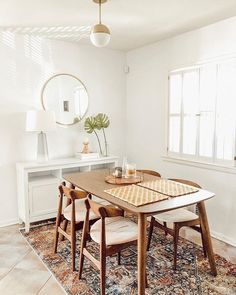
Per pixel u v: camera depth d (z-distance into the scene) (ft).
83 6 8.04
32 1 7.64
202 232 7.61
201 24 9.71
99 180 8.55
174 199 6.66
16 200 11.18
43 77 11.46
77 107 12.54
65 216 8.14
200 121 10.49
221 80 9.57
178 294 6.64
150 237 8.94
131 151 14.26
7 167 10.87
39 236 9.87
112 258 8.34
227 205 9.62
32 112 10.27
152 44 12.30
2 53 10.36
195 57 10.35
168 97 11.75
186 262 8.08
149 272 7.57
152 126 12.75
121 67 13.92
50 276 7.41
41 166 10.41
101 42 6.97
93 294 6.66
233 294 6.64
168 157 11.91
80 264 7.25
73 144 12.61
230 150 9.50
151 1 7.72
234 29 8.95
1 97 10.49
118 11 8.46
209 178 10.21
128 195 6.89
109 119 13.80
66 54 12.01
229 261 8.19
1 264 8.01
